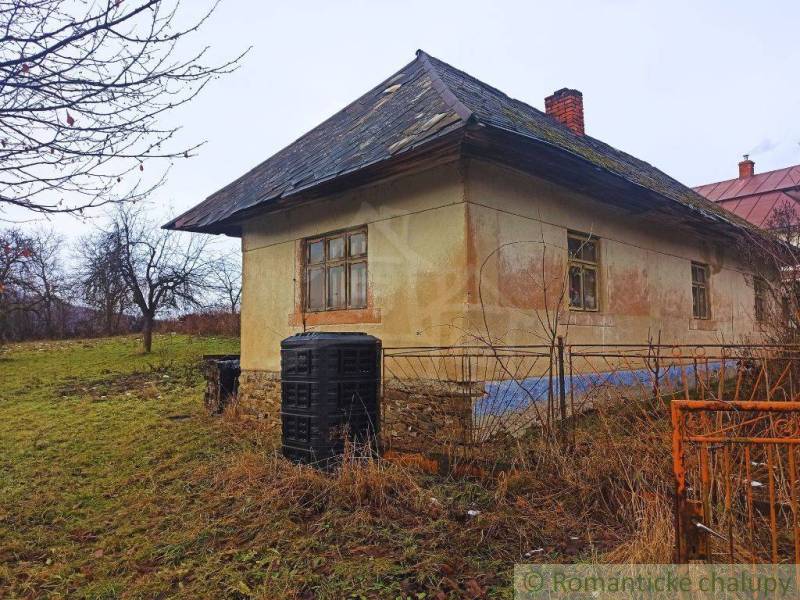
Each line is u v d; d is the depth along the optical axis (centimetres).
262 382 874
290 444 555
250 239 924
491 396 617
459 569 339
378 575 334
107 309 2602
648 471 395
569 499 414
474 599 305
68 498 529
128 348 2039
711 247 1161
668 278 995
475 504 429
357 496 438
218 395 941
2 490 557
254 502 458
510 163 639
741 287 1266
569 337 750
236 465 552
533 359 685
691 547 255
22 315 2758
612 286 845
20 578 374
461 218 613
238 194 928
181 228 936
